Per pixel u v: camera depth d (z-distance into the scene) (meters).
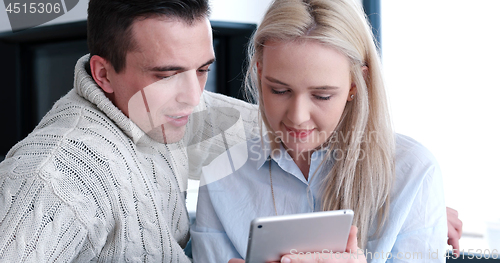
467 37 1.95
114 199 0.95
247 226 1.09
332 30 0.86
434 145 2.04
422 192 1.01
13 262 0.83
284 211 1.08
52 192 0.86
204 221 1.15
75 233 0.90
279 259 0.86
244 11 2.36
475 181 1.93
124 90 0.96
